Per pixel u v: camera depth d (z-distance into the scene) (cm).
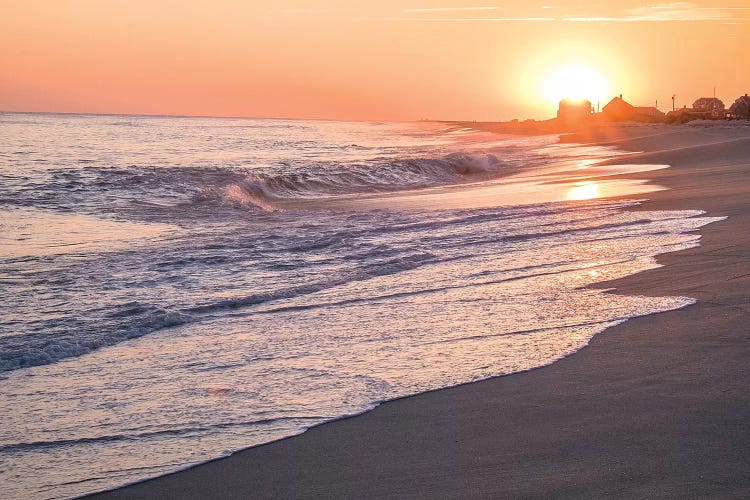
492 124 18325
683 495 330
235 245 1180
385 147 5606
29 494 368
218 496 359
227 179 2403
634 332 609
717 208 1334
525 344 593
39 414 481
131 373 562
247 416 464
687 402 446
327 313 730
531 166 3509
